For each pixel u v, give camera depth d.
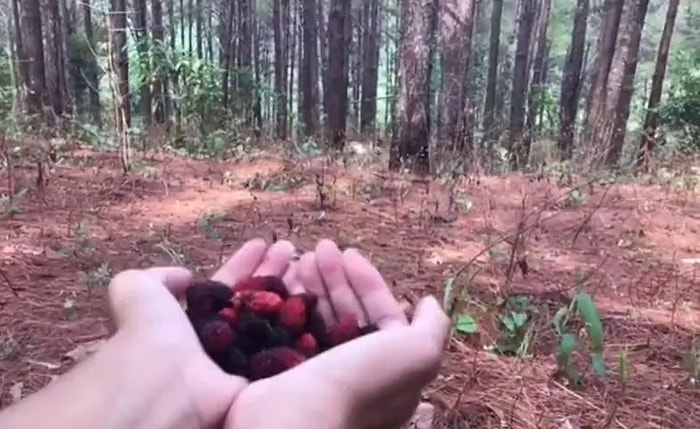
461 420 0.65
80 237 1.13
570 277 1.08
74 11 5.43
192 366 0.27
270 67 8.66
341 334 0.30
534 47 6.43
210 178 1.77
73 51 4.51
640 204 1.70
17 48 5.49
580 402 0.71
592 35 7.91
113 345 0.27
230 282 0.34
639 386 0.75
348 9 5.66
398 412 0.28
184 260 1.03
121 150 1.97
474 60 5.85
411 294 0.92
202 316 0.30
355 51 7.55
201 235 1.21
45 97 3.68
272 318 0.30
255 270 0.35
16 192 1.42
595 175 2.07
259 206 1.46
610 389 0.73
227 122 3.02
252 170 1.93
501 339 0.82
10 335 0.77
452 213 1.49
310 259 0.34
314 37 6.52
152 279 0.31
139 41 3.23
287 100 6.15
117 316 0.29
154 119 3.00
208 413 0.26
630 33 3.26
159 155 2.19
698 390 0.74
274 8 6.69
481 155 2.37
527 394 0.71
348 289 0.33
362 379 0.26
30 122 2.72
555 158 2.70
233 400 0.26
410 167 2.20
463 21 2.62
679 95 3.79
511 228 1.37
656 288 1.06
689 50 5.05
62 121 2.85
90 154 2.07
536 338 0.82
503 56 7.57
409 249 1.19
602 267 1.15
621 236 1.38
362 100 6.09
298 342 0.29
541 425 0.66
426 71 2.26
